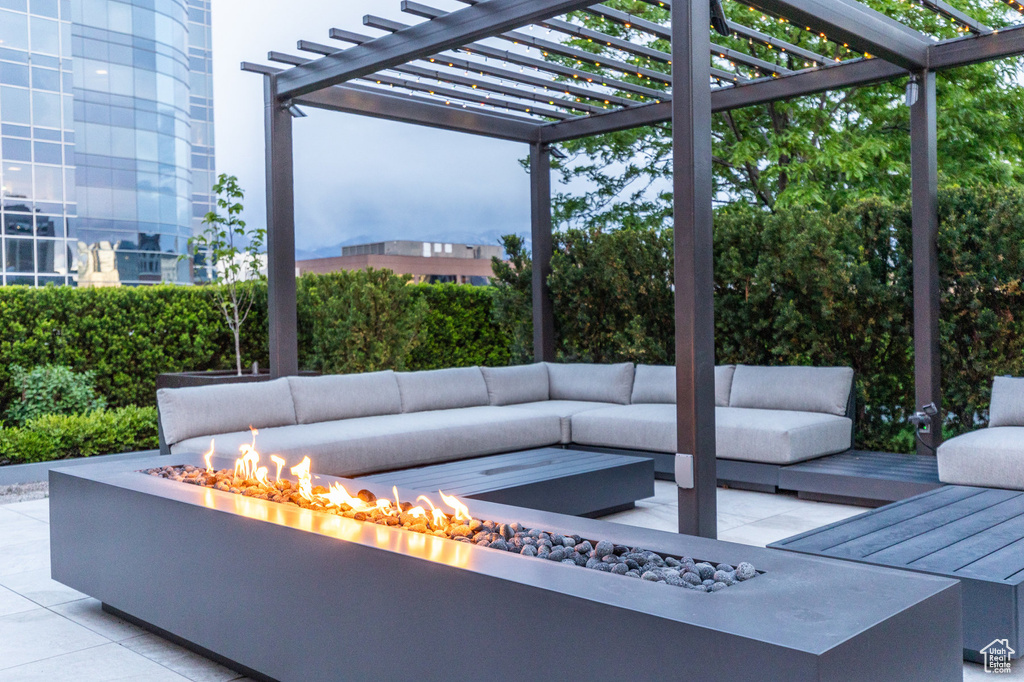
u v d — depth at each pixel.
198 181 30.14
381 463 5.32
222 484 3.27
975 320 5.99
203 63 30.41
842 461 5.55
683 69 3.84
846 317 6.44
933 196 5.85
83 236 22.34
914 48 5.53
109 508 3.18
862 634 1.51
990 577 2.67
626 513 5.09
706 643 1.53
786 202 8.97
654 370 6.86
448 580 1.95
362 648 2.17
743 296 7.00
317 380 5.91
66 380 7.10
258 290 8.42
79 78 22.11
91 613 3.41
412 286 9.04
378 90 6.71
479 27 4.92
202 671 2.79
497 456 5.45
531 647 1.79
